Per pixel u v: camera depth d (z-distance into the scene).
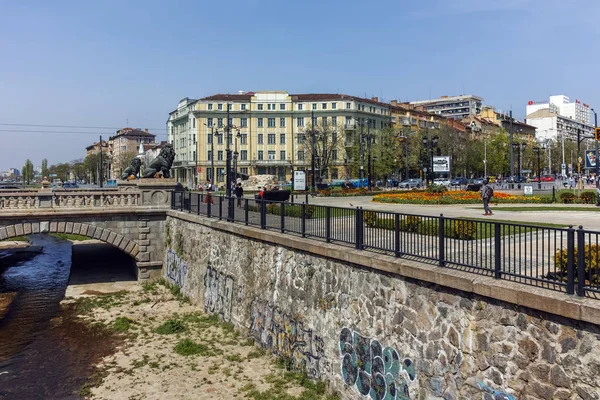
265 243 14.89
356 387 10.47
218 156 102.50
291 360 13.15
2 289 25.00
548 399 6.46
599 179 40.50
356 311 10.52
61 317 19.72
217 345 15.64
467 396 7.69
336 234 11.80
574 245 6.59
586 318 5.89
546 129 171.62
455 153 85.44
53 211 24.39
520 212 22.84
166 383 12.92
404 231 9.70
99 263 31.80
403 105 125.81
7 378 13.72
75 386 13.08
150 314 19.86
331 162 87.62
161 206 26.84
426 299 8.60
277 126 104.25
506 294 6.96
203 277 20.52
